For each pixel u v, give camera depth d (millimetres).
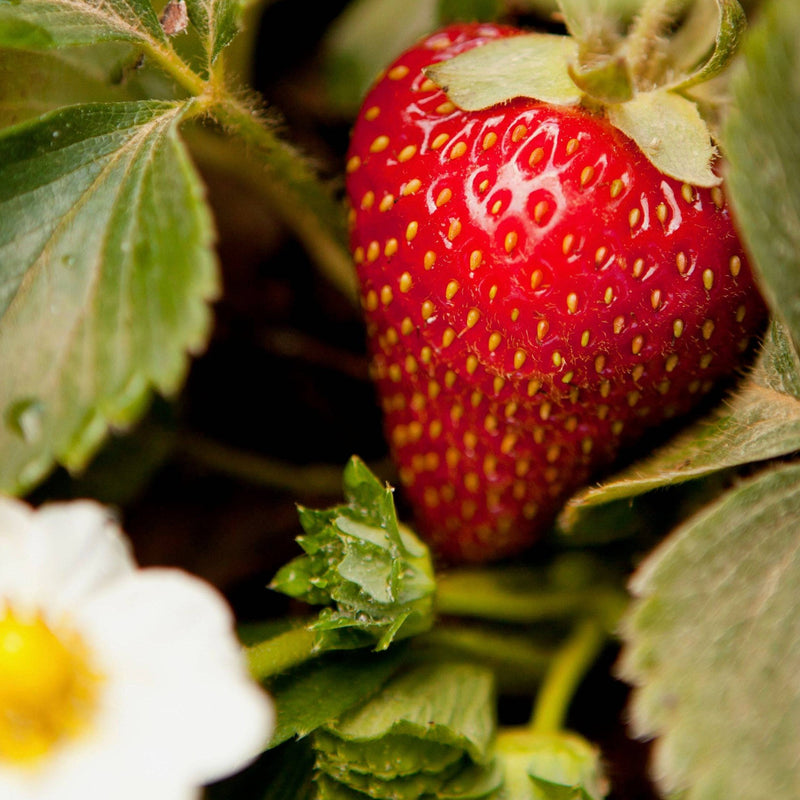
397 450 188
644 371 175
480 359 175
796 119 160
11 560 159
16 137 165
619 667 163
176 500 210
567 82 171
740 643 162
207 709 158
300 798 173
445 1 201
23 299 161
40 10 168
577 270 170
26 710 158
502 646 188
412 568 174
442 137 174
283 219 216
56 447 157
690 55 181
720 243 171
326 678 173
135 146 167
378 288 179
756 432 171
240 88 186
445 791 171
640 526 189
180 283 158
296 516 211
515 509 185
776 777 159
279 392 216
